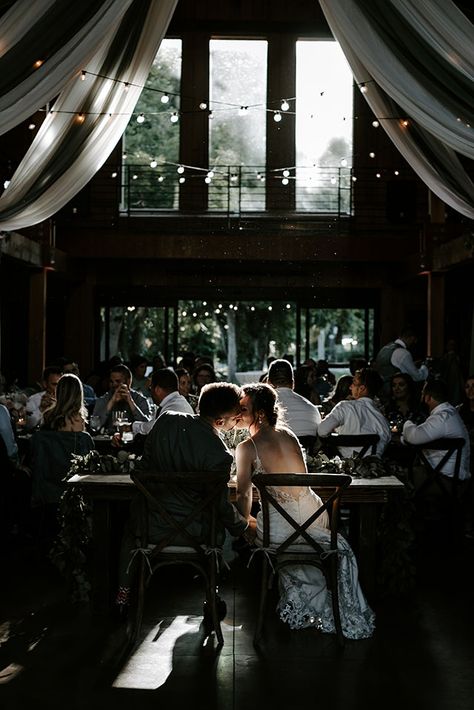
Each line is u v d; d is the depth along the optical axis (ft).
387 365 39.93
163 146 64.95
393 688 13.87
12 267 48.80
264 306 60.08
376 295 60.13
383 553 18.80
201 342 60.44
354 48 22.65
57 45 22.13
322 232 62.23
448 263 45.80
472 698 13.48
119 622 17.13
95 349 60.29
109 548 17.65
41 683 13.99
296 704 13.20
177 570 21.43
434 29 21.47
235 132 64.54
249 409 17.51
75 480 17.61
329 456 25.67
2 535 23.94
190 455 16.40
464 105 22.24
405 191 62.85
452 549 23.75
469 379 28.04
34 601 18.65
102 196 62.59
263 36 64.54
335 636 16.38
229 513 16.11
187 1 64.39
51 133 27.22
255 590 19.75
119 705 13.12
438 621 17.33
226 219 63.00
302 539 16.76
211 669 14.64
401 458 25.68
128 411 28.17
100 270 59.98
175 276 59.67
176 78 64.75
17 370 53.72
